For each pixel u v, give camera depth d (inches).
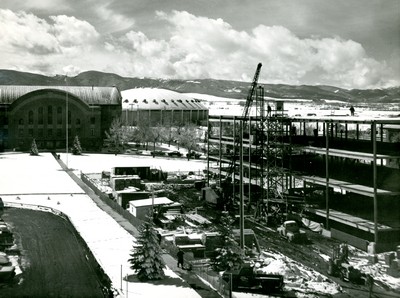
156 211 2447.1
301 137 2834.6
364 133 4958.2
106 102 6776.6
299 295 1370.6
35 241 1963.6
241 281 1427.2
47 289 1406.3
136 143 6806.1
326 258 1790.1
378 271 1626.5
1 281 1465.3
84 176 3757.4
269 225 2377.0
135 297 1316.4
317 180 2297.0
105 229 2192.4
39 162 4825.3
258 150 2898.6
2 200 2810.0
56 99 6117.1
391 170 2367.1
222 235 1684.3
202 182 3563.0
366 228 1923.0
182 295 1339.8
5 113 5954.7
